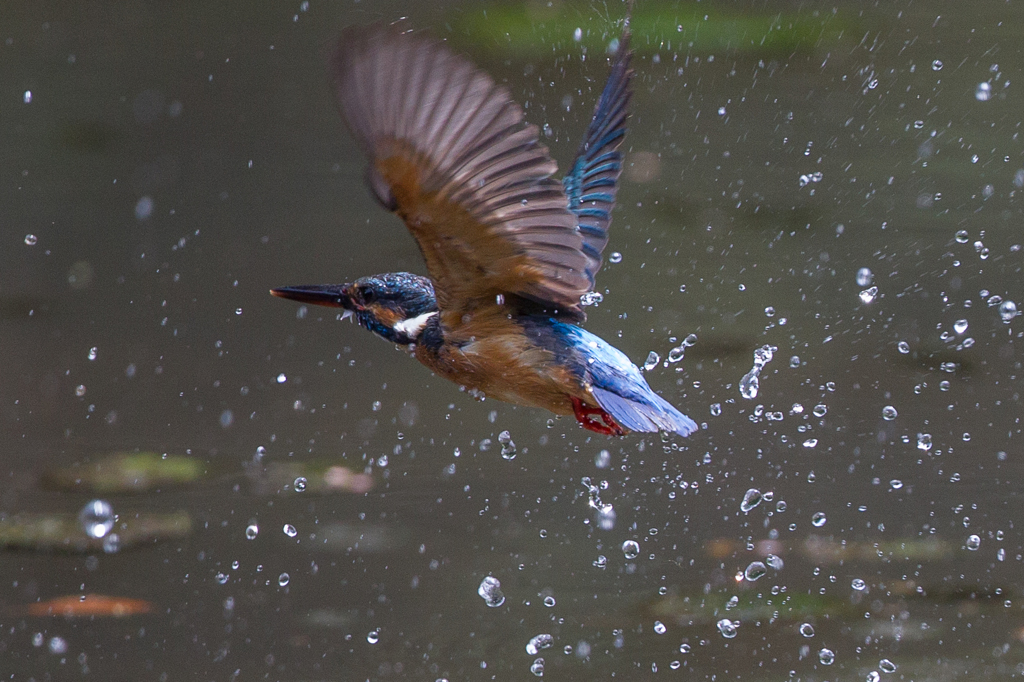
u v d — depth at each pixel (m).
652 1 21.78
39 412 10.44
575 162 7.64
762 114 17.80
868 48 20.47
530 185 5.62
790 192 15.20
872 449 9.96
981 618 7.75
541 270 6.13
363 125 5.30
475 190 5.60
